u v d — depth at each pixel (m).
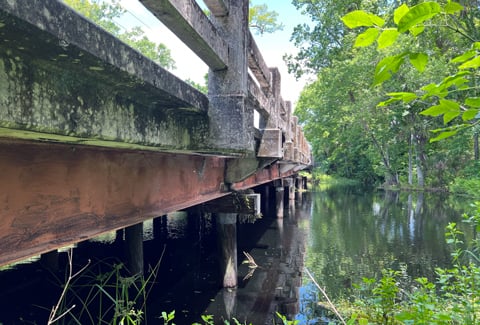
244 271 8.30
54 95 1.14
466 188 20.47
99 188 2.37
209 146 2.54
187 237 11.97
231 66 2.54
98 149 2.35
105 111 1.45
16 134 1.25
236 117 2.52
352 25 1.20
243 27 2.68
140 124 1.78
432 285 3.52
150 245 10.88
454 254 3.94
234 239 7.26
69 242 2.02
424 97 1.40
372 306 4.51
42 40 0.94
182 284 7.42
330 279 7.66
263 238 11.73
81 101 1.28
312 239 11.50
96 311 5.84
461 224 13.23
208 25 2.09
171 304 6.39
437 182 28.30
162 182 3.42
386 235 11.90
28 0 0.86
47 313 5.80
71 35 1.01
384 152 32.72
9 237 1.66
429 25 1.31
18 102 0.99
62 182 2.01
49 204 1.91
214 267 8.67
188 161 4.15
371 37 1.21
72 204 2.10
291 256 9.54
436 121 16.52
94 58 1.13
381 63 1.24
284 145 8.26
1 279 7.22
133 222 2.83
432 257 9.17
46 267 7.63
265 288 7.19
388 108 21.69
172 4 1.53
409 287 6.90
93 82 1.35
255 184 7.95
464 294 3.52
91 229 2.28
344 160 46.47
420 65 1.23
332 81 23.00
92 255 9.25
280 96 6.38
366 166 40.81
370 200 22.62
